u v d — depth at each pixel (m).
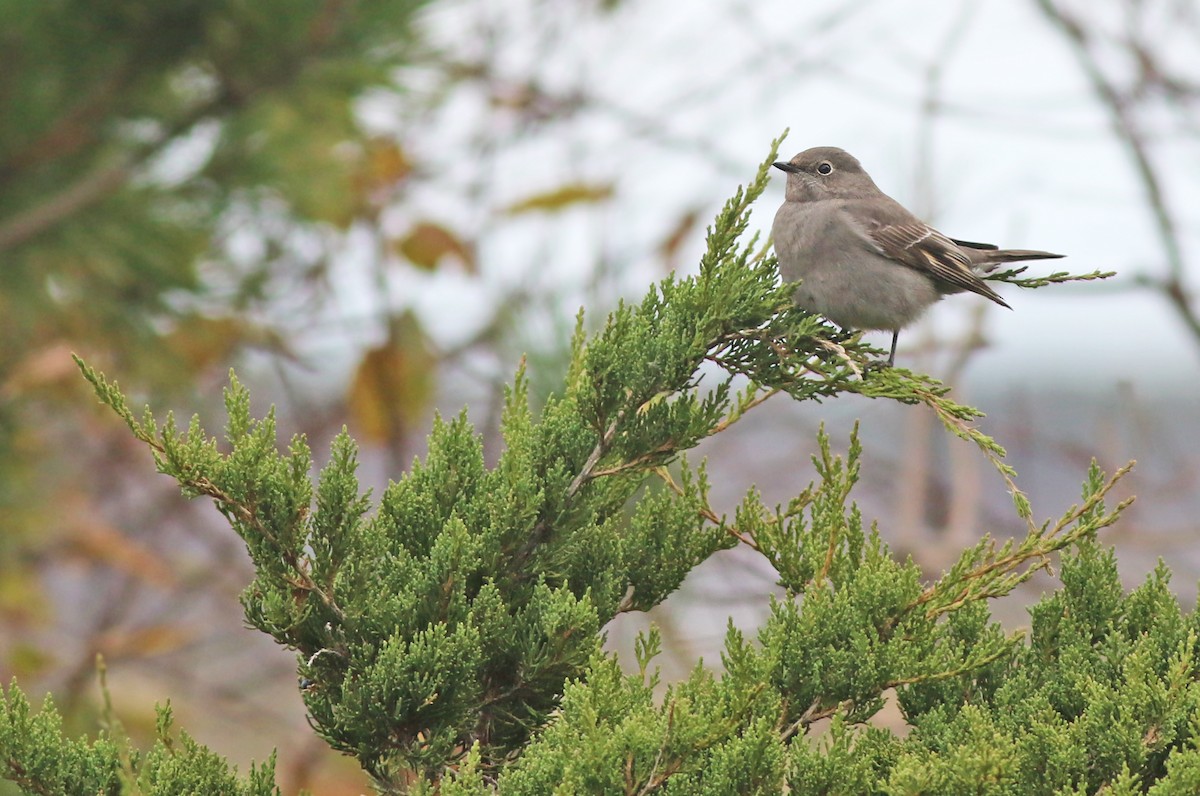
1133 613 7.04
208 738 17.02
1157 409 16.36
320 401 15.78
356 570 6.18
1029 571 6.43
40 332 12.17
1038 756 5.94
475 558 6.33
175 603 16.36
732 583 12.70
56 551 13.72
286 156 12.01
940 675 6.25
